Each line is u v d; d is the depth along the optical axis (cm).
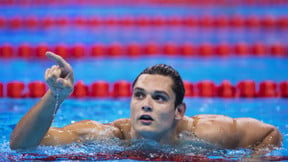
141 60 2336
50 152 920
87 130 954
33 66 2108
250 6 3656
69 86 836
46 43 2480
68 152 927
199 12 3438
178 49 2470
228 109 1528
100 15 3238
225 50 2483
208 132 951
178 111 897
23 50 2309
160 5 3712
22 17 3062
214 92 1759
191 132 952
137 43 2578
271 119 1376
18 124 889
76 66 2169
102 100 1670
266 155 925
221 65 2241
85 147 938
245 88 1756
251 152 945
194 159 899
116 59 2348
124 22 3092
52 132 934
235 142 962
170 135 906
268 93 1753
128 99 1697
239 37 2798
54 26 2947
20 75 1934
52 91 840
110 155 923
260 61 2333
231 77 1988
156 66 893
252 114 1451
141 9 3528
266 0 3847
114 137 950
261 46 2503
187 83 1777
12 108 1514
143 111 838
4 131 1197
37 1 3616
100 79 1916
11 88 1694
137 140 915
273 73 2062
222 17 3244
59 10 3356
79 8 3456
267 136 981
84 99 1678
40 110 858
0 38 2589
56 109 873
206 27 3103
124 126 970
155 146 906
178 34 2872
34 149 909
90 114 1436
